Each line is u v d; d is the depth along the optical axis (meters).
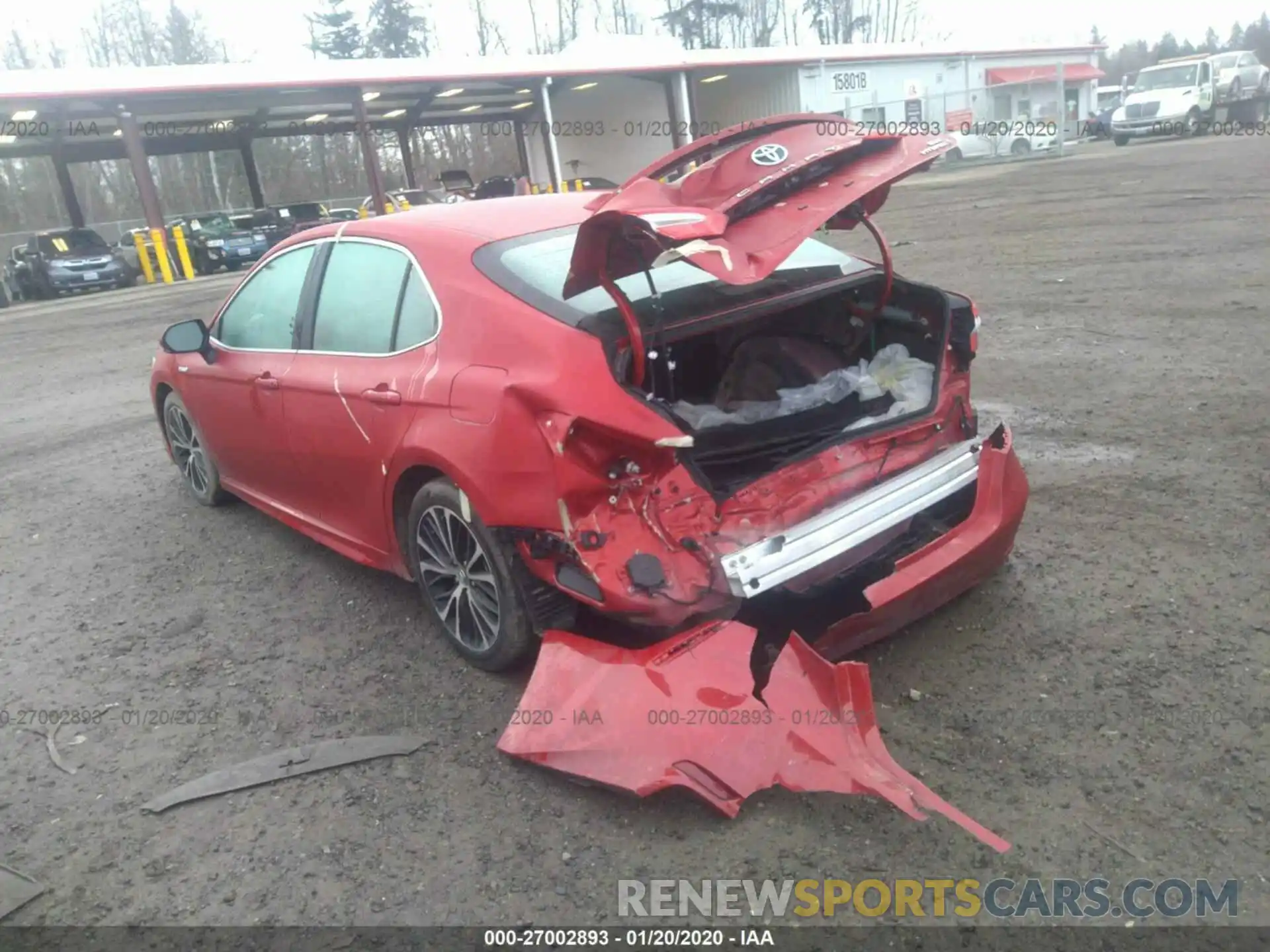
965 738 3.10
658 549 3.07
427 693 3.63
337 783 3.16
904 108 36.50
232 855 2.88
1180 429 5.54
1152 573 3.99
